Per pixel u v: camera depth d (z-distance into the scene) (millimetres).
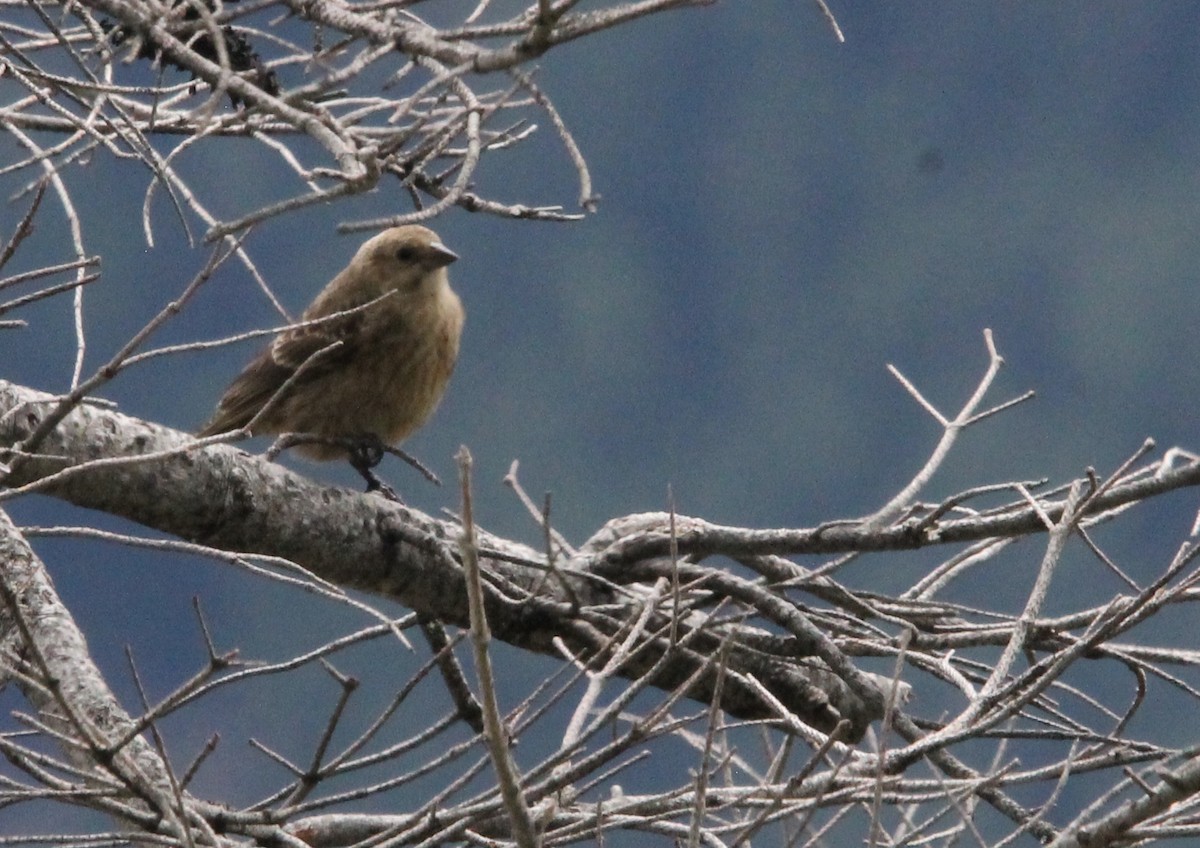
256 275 5789
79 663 5488
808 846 5383
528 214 5949
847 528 6773
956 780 5531
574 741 4953
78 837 4773
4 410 6129
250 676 5035
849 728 7883
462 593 7168
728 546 7098
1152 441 5895
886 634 7168
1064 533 5922
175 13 4703
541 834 4555
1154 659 6262
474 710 7297
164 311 4926
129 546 5129
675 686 7629
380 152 4512
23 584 5703
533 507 7367
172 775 4590
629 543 7434
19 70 5449
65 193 5531
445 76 4211
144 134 5961
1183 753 5102
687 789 5293
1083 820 5090
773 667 7680
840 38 4691
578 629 7277
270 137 6004
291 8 4652
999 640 6746
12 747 4652
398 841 5109
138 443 6418
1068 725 6191
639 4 4105
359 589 7082
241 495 6664
